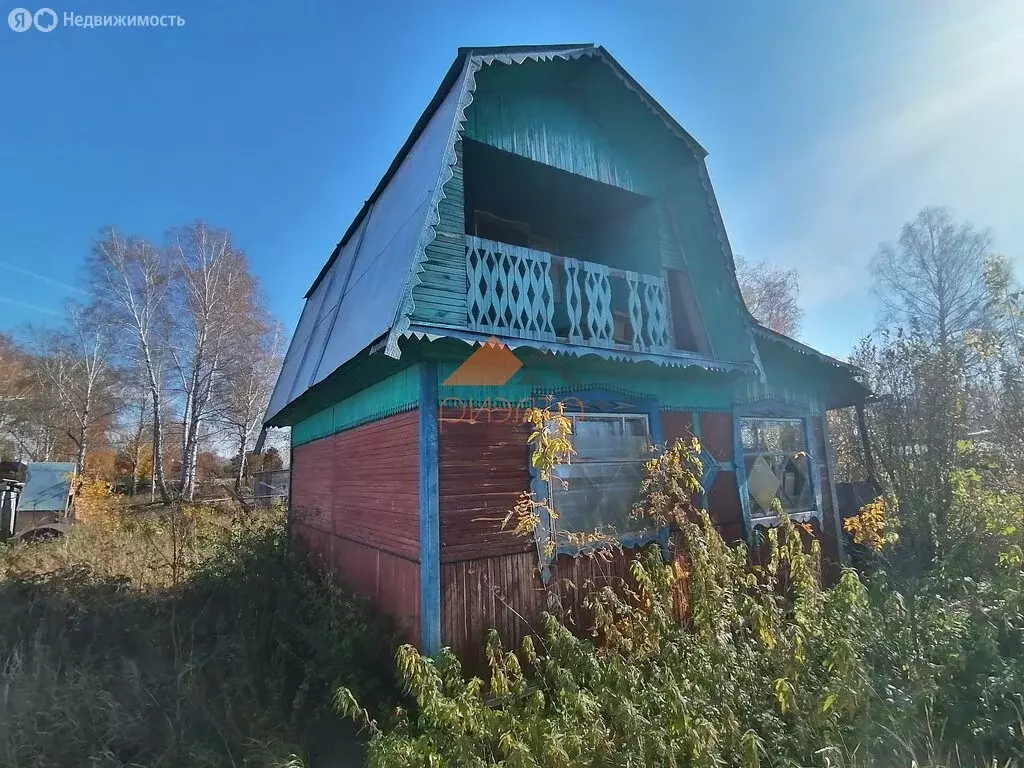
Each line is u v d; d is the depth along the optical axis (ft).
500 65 19.04
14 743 13.50
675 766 10.74
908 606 16.71
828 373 28.32
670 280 26.07
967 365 27.45
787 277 111.96
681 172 24.70
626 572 19.44
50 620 20.70
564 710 11.76
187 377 94.73
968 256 77.61
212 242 96.48
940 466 25.11
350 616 17.35
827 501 27.96
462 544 16.03
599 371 20.44
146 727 14.15
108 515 46.21
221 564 25.68
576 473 19.61
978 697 13.87
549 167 22.29
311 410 29.94
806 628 13.99
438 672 12.55
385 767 10.60
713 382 24.14
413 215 17.95
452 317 17.16
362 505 21.49
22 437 125.59
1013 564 17.80
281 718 14.61
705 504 22.52
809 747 12.11
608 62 21.43
